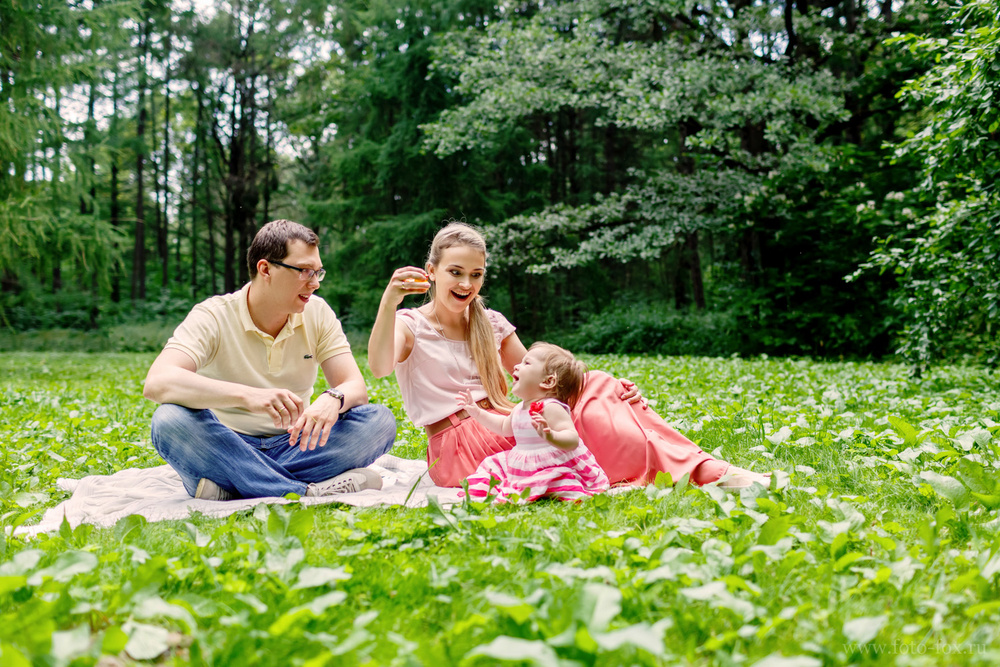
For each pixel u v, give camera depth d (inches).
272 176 1203.2
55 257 525.3
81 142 542.9
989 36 239.8
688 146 644.1
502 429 131.7
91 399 333.1
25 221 474.3
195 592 77.5
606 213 661.9
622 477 131.0
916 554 86.1
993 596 73.0
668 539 87.7
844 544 85.2
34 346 874.8
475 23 908.6
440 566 83.7
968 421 198.8
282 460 136.9
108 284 556.1
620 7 648.4
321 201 992.2
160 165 1286.9
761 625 68.1
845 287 600.4
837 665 60.3
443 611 72.6
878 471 139.0
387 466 168.2
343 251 968.9
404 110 901.8
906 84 286.5
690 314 728.3
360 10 1016.2
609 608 60.3
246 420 137.5
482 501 111.7
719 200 623.2
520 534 98.0
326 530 102.3
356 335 885.8
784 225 621.0
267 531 89.7
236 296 138.8
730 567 79.3
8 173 481.4
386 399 300.0
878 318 586.6
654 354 685.3
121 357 725.9
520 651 53.9
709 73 560.4
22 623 62.1
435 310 150.1
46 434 215.2
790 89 538.6
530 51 618.2
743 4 663.1
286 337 139.8
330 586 77.9
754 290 633.0
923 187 293.0
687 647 63.2
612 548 90.8
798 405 249.1
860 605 72.1
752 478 122.8
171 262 1604.3
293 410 125.4
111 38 528.4
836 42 648.4
